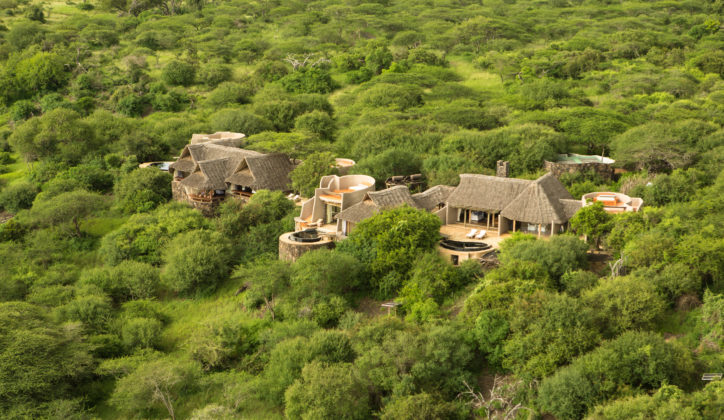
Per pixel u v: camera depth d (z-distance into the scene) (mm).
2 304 44969
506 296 38844
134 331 45531
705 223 44750
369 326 39938
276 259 53031
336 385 35219
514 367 36062
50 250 61125
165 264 55812
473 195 52438
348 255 47594
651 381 32375
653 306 36656
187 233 55625
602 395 32094
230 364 43281
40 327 42562
